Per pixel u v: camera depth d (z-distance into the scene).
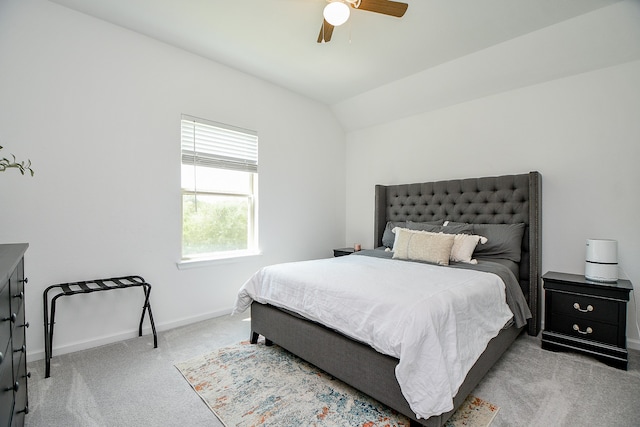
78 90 2.35
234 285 3.32
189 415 1.61
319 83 3.60
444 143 3.60
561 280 2.37
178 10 2.29
